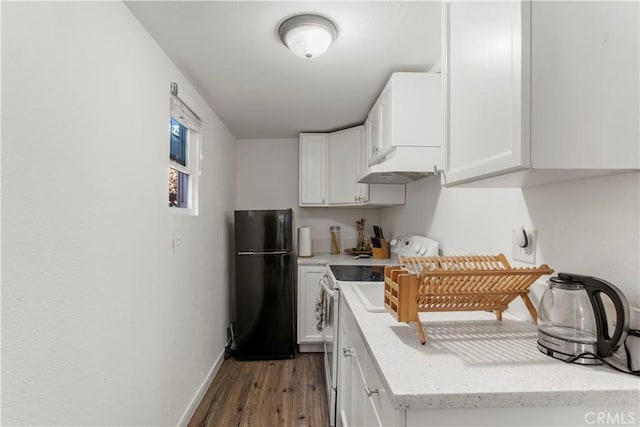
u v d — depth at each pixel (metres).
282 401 2.27
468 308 1.09
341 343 1.84
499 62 0.80
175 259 1.86
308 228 3.34
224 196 3.08
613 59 0.74
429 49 1.71
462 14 0.99
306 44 1.51
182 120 2.03
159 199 1.66
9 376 0.81
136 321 1.42
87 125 1.10
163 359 1.70
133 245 1.40
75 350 1.04
